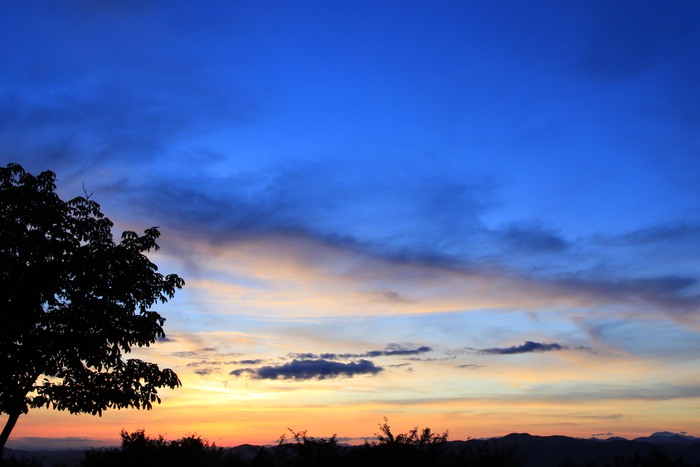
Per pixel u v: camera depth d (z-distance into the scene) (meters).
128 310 19.27
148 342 19.38
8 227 18.02
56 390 18.48
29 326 18.19
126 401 18.83
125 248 19.84
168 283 20.12
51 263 18.58
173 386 19.89
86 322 18.44
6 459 22.48
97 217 20.30
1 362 17.58
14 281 17.86
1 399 17.59
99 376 19.02
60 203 19.34
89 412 18.53
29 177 18.97
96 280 18.77
